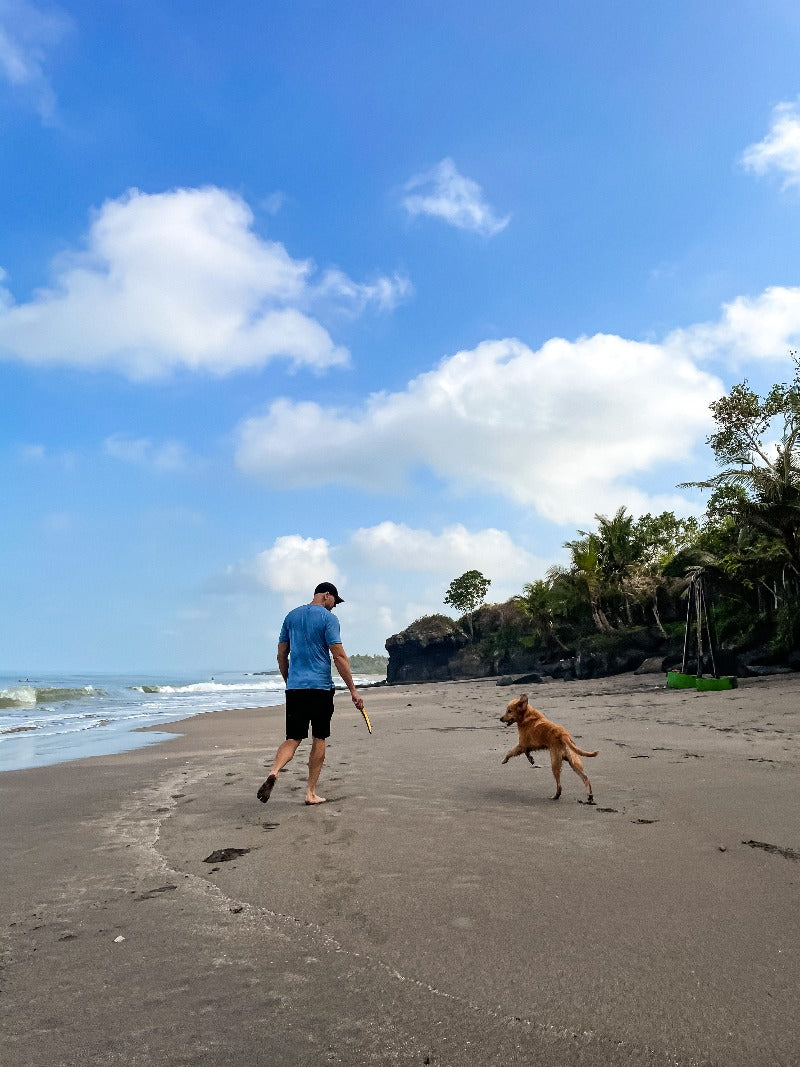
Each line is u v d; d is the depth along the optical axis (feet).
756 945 8.70
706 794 17.35
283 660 19.36
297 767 25.32
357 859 12.99
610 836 13.96
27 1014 7.58
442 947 8.94
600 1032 6.85
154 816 18.02
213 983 8.16
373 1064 6.40
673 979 7.89
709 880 11.14
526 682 117.29
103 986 8.20
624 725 34.58
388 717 50.57
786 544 69.62
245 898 11.16
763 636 77.77
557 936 9.17
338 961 8.64
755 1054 6.42
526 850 13.16
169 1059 6.59
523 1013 7.25
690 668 83.41
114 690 175.11
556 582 133.69
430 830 14.90
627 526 140.05
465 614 222.28
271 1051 6.67
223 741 39.73
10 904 11.44
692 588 75.20
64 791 22.72
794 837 13.41
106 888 12.07
